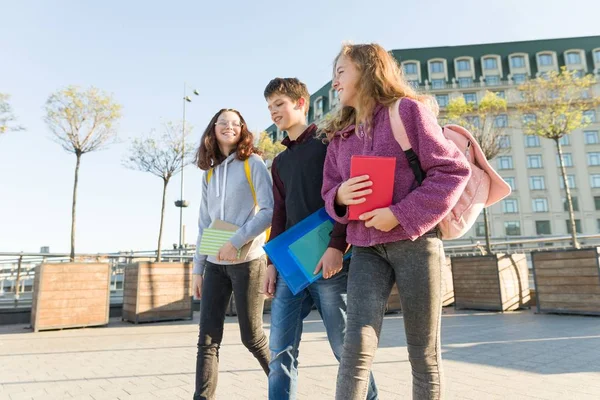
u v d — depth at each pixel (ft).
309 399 8.88
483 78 156.56
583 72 153.38
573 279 23.39
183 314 27.07
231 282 8.07
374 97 5.12
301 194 7.13
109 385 10.77
